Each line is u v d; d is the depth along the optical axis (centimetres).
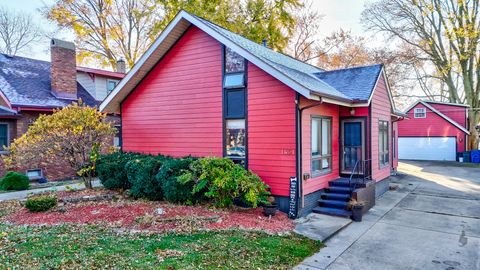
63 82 1612
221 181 798
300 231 738
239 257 548
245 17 2434
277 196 880
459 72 2544
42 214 786
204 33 1014
